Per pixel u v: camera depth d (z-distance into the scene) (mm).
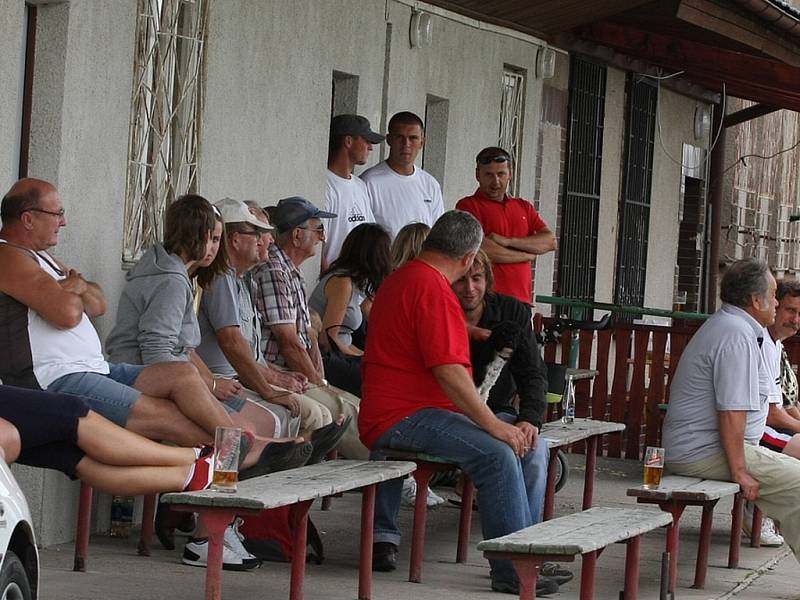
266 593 10516
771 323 12859
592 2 20500
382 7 17391
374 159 17578
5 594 7148
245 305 12266
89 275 12328
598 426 14008
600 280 24125
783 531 12055
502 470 10859
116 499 12297
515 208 16594
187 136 13828
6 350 10242
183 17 13750
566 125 22609
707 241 28875
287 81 15398
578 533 9469
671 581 11359
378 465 10711
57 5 11883
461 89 19469
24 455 9500
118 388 10297
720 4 21422
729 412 12008
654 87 25422
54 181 11883
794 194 37344
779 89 23078
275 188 15266
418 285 11125
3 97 11359
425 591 11039
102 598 9977
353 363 13773
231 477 8914
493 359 11797
